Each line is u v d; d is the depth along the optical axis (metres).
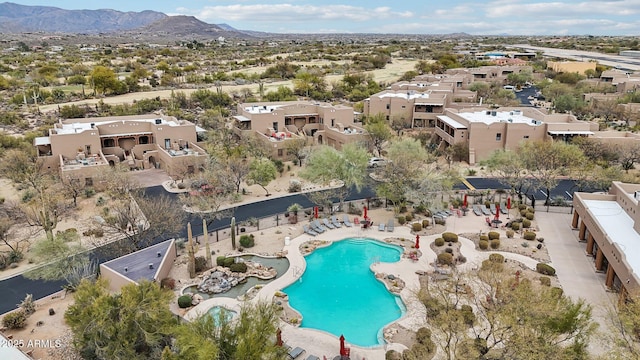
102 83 150.12
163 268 43.38
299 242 52.06
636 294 30.91
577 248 50.50
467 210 60.94
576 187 70.75
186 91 158.25
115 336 29.98
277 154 83.69
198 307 39.22
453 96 126.88
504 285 30.53
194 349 26.81
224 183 64.62
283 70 197.12
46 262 41.81
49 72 174.88
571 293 40.94
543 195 68.00
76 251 43.91
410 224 57.44
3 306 39.75
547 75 190.12
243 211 61.75
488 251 49.41
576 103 122.69
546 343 26.73
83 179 67.69
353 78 166.75
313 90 155.75
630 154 76.81
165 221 50.28
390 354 31.81
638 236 43.84
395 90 126.38
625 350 27.44
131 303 30.61
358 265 47.56
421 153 71.88
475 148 83.88
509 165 64.88
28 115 119.50
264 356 28.30
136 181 65.69
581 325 28.62
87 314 30.09
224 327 28.80
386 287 42.47
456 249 49.91
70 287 41.69
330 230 55.34
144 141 84.00
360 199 66.31
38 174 67.12
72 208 60.84
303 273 45.16
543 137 83.06
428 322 30.95
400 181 59.03
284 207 63.28
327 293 42.31
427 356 30.73
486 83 156.50
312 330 36.09
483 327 34.19
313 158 66.31
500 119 89.19
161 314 31.00
